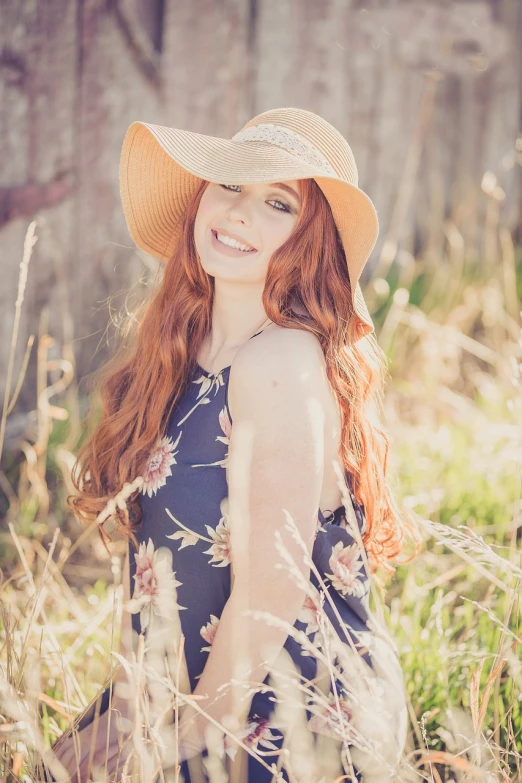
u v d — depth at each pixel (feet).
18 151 13.35
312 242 6.23
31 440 12.74
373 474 6.59
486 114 19.27
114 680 6.60
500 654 6.27
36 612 6.63
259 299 6.39
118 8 13.99
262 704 5.99
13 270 13.48
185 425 6.28
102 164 14.24
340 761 5.92
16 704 5.53
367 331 6.70
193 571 6.14
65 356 11.73
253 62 15.92
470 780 5.93
